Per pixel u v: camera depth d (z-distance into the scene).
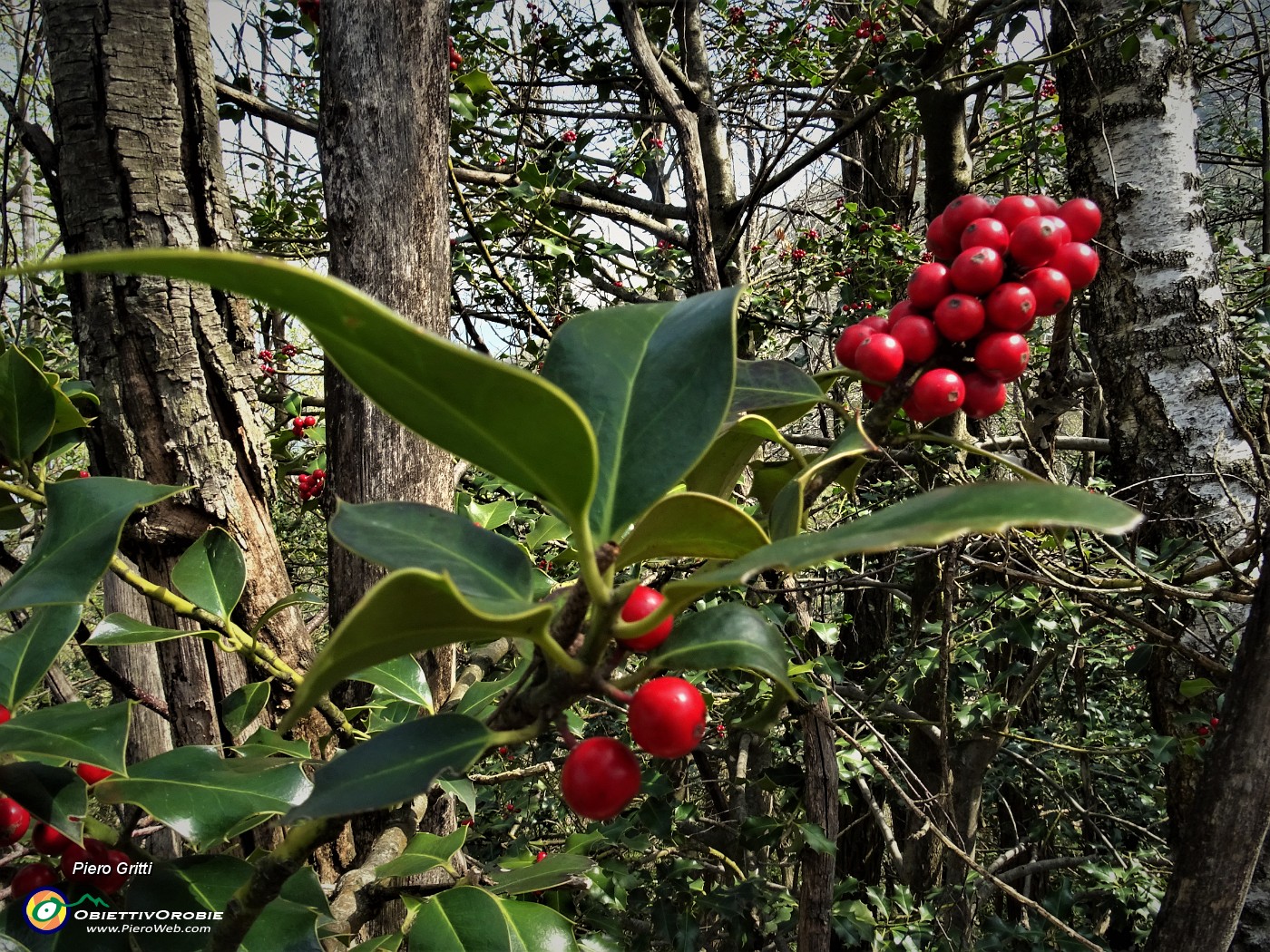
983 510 0.10
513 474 0.11
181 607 0.24
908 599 0.64
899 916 0.58
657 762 0.59
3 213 0.41
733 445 0.19
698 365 0.13
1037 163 0.75
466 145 0.70
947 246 0.18
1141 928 0.64
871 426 0.17
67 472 0.34
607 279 0.82
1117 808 0.86
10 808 0.18
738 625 0.13
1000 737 0.61
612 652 0.13
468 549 0.13
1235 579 0.31
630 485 0.13
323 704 0.26
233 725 0.25
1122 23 0.39
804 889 0.34
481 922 0.21
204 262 0.08
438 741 0.12
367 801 0.12
